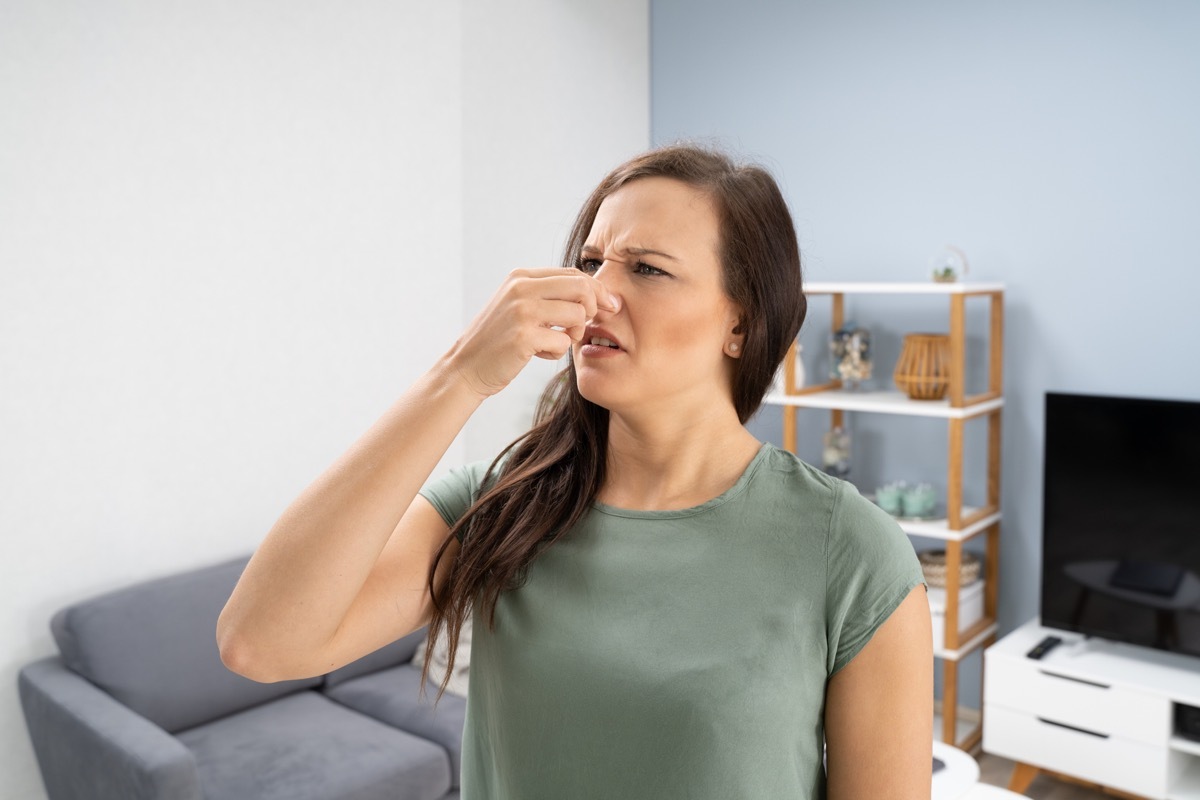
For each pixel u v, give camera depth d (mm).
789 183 3873
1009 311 3377
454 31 3551
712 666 772
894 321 3637
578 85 4031
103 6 2748
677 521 835
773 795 775
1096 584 3059
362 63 3311
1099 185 3170
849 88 3684
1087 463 3047
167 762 2209
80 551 2811
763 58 3916
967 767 2502
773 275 842
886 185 3623
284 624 748
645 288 803
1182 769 2889
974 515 3285
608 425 896
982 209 3410
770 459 851
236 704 2832
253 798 2369
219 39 2982
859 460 3760
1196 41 2953
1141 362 3135
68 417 2766
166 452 2963
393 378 3488
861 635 792
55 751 2533
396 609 868
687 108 4195
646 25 4270
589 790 802
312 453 3299
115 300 2830
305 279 3230
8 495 2674
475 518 904
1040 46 3244
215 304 3033
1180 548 2889
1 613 2680
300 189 3195
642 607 812
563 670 814
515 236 3869
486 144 3725
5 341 2641
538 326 755
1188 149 2996
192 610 2801
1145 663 2953
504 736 851
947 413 3135
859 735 802
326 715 2820
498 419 3809
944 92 3459
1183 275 3039
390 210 3428
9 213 2623
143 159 2854
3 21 2580
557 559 861
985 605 3438
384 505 750
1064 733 2918
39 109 2654
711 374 845
